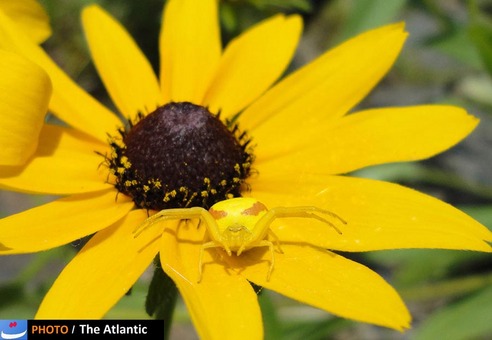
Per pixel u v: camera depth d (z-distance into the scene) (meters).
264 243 0.15
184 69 0.18
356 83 0.18
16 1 0.18
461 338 0.21
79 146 0.17
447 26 0.24
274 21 0.19
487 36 0.21
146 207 0.16
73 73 0.29
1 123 0.16
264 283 0.15
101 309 0.14
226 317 0.14
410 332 0.25
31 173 0.16
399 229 0.16
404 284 0.23
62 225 0.16
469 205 0.27
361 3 0.24
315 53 0.33
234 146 0.17
